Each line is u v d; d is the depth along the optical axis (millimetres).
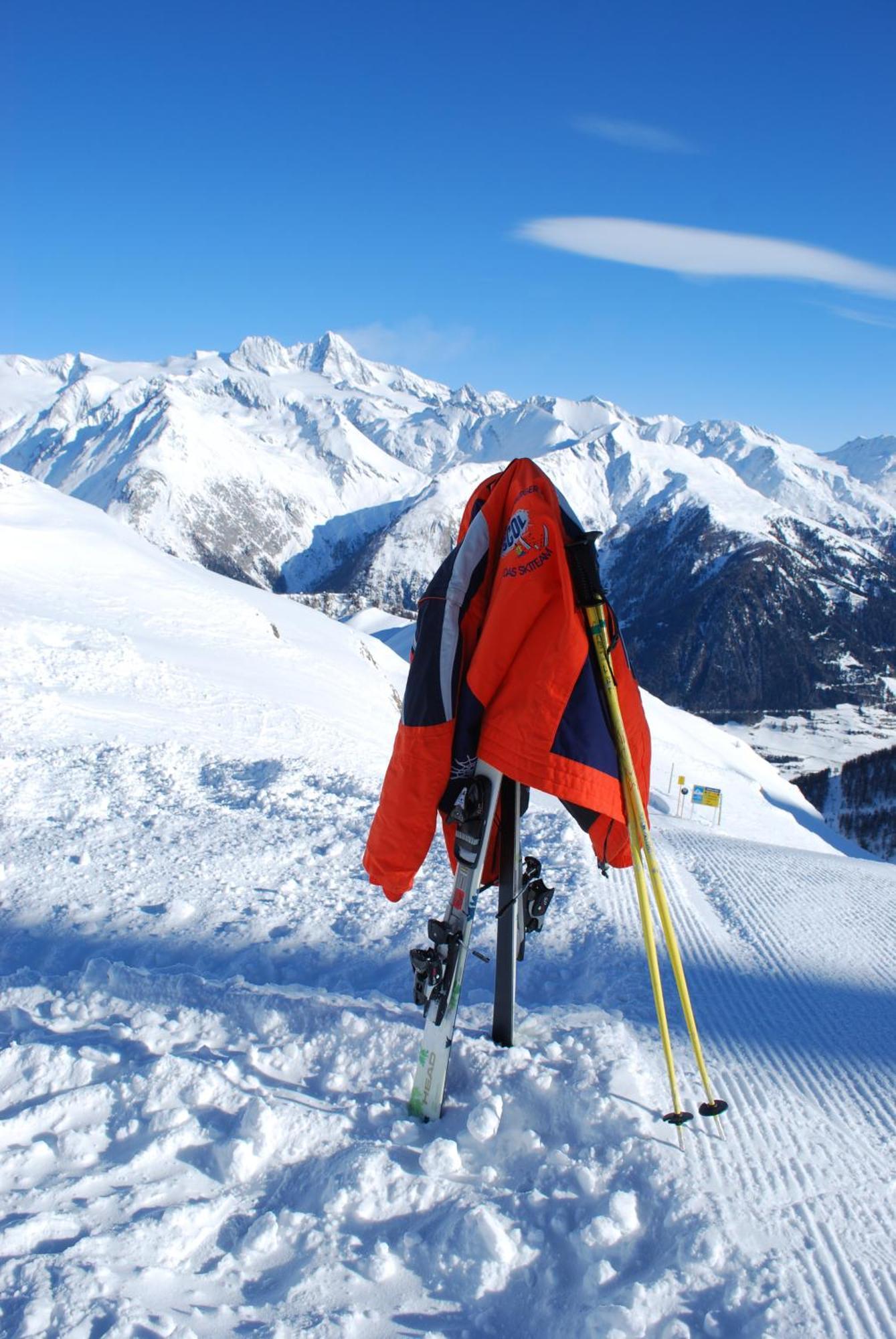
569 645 2529
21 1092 2930
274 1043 3209
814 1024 3773
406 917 4785
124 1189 2414
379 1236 2273
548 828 7348
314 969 4109
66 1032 3297
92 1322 1904
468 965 4297
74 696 13609
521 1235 2230
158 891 5062
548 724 2520
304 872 5543
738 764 60594
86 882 5148
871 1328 1931
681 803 32625
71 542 30328
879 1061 3387
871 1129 2822
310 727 15422
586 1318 1953
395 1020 3268
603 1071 2865
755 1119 2818
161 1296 2043
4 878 5156
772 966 4602
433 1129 2723
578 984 4113
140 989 3619
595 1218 2229
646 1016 3754
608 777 2557
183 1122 2684
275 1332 1930
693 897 6137
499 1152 2607
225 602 29469
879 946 5152
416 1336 1957
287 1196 2449
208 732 13203
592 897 5504
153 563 32281
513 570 2594
